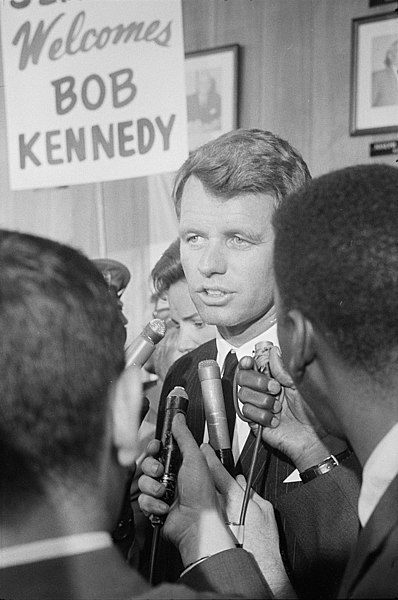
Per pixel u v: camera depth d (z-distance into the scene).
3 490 0.60
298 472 1.13
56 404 0.60
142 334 1.16
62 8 1.50
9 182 1.54
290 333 0.81
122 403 0.65
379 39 1.29
